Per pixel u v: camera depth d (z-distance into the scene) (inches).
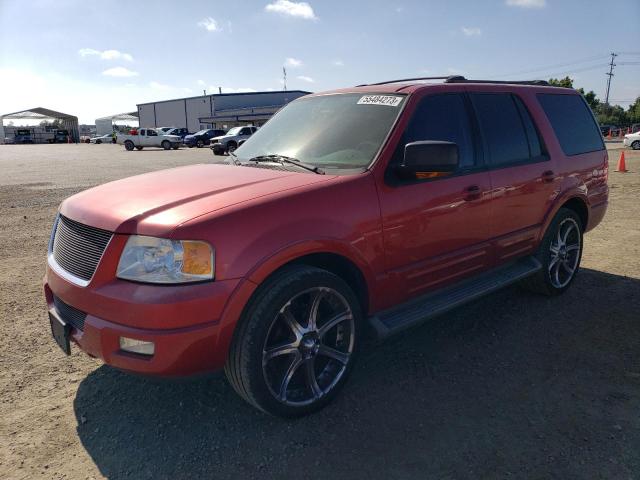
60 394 126.6
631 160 754.2
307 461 102.0
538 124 175.5
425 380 131.4
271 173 128.2
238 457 103.5
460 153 145.8
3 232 306.5
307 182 117.2
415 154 118.7
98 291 101.0
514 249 165.3
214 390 128.0
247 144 163.5
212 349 99.7
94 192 125.6
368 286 123.3
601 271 217.2
